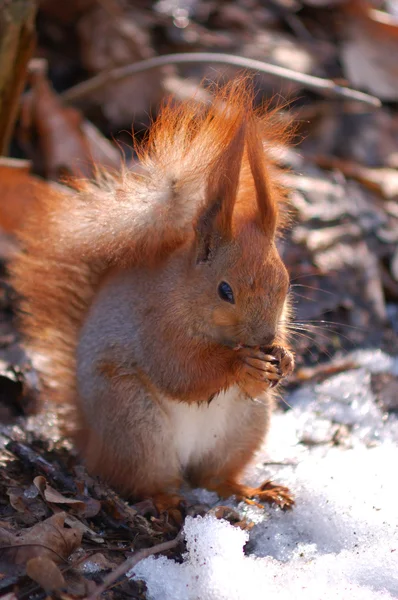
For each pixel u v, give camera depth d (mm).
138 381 7195
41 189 8695
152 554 6344
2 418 8484
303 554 6781
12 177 10117
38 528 6281
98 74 12875
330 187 12180
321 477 7828
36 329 8445
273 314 6789
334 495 7441
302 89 13664
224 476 7715
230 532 6652
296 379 9914
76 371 7691
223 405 7449
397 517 7164
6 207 10195
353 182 12781
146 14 14008
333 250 11273
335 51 14469
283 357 6918
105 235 7418
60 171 11273
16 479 7211
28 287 8477
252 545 6891
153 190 7348
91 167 11188
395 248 11734
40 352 8359
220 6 14656
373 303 11008
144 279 7383
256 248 6809
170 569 6262
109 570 6203
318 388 9797
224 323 6863
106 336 7371
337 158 13273
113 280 7711
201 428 7500
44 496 6824
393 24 14398
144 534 6707
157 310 7133
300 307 10641
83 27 13156
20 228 10211
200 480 7750
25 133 11641
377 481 7719
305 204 11672
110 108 12367
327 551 6832
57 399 8117
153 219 7250
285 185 8469
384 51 14375
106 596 5934
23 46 10047
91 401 7371
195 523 6707
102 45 13008
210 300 6879
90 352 7457
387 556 6547
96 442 7359
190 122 7598
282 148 7668
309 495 7484
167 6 14375
